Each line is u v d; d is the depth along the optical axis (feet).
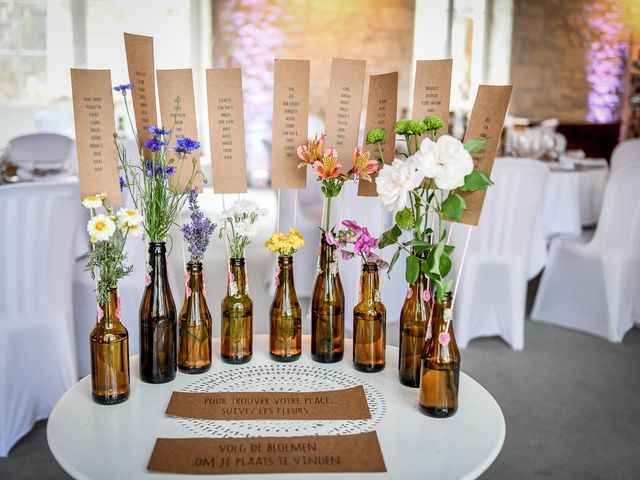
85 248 9.27
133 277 8.80
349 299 10.86
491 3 27.99
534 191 10.65
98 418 4.03
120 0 24.59
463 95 28.53
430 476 3.43
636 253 11.58
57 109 24.04
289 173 5.05
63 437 3.80
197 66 26.21
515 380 9.84
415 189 4.18
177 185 4.62
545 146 13.85
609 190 11.50
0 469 7.06
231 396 4.29
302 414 4.07
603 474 7.25
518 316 11.09
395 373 4.79
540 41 28.55
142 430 3.88
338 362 4.96
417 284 4.50
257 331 11.28
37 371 7.50
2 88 23.81
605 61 29.19
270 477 3.38
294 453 3.60
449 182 3.82
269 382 4.56
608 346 11.39
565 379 9.91
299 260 12.55
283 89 4.98
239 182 5.01
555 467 7.38
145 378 4.54
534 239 11.87
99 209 8.98
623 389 9.58
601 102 29.45
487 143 4.45
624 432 8.25
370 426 3.96
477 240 10.89
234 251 4.79
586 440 8.02
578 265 12.07
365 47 27.61
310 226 12.44
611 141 28.89
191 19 25.82
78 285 8.62
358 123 5.01
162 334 4.50
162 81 4.91
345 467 3.48
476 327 11.31
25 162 10.82
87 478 3.37
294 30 27.09
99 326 4.22
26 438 7.68
